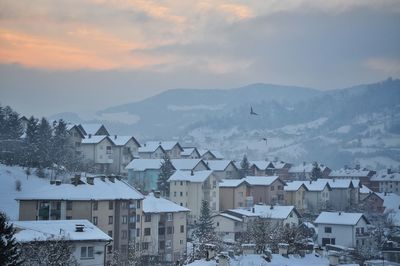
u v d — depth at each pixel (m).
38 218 99.50
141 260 104.88
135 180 178.12
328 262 52.31
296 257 53.22
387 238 132.88
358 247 115.31
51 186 103.00
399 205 193.88
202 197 160.38
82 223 78.38
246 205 172.75
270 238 77.94
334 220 127.25
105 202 103.50
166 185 169.75
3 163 142.00
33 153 151.88
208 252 51.31
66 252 65.50
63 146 168.75
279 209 140.88
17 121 173.88
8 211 117.00
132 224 107.19
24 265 59.75
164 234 116.12
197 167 185.38
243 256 51.62
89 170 166.75
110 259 93.69
